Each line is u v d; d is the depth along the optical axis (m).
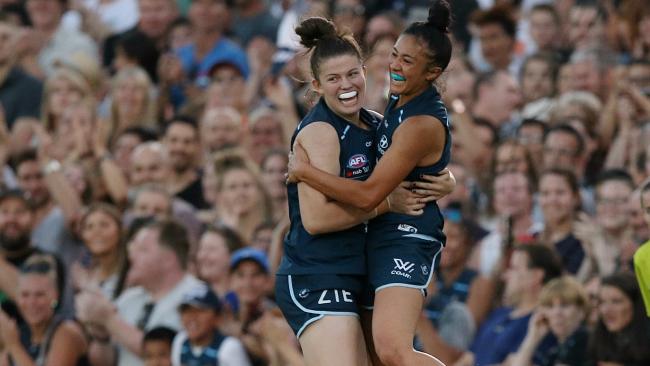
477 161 41.19
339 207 23.72
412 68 23.55
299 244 24.28
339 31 24.30
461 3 50.53
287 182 24.59
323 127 23.91
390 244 24.09
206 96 48.09
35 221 42.59
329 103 23.94
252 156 44.44
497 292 35.25
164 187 41.47
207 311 33.59
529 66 45.12
